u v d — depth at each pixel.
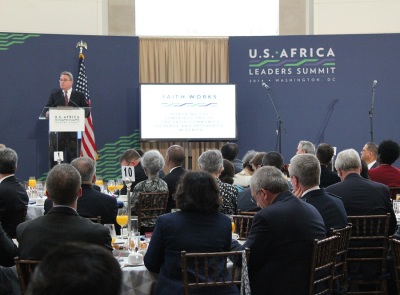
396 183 6.59
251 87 11.80
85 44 11.36
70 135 8.52
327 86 11.73
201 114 11.59
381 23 12.45
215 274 3.40
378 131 11.71
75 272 1.14
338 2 12.48
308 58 11.73
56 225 3.30
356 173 5.12
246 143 11.81
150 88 11.48
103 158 11.56
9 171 5.43
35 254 3.26
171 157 6.69
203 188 3.54
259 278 3.66
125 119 11.62
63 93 9.81
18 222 5.39
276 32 12.95
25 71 11.18
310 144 7.40
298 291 3.63
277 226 3.61
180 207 3.59
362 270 4.93
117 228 5.60
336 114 11.71
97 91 11.50
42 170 11.22
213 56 11.98
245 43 11.80
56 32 12.05
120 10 12.41
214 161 5.53
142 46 11.91
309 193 4.35
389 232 5.07
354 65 11.71
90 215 4.90
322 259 3.75
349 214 4.97
